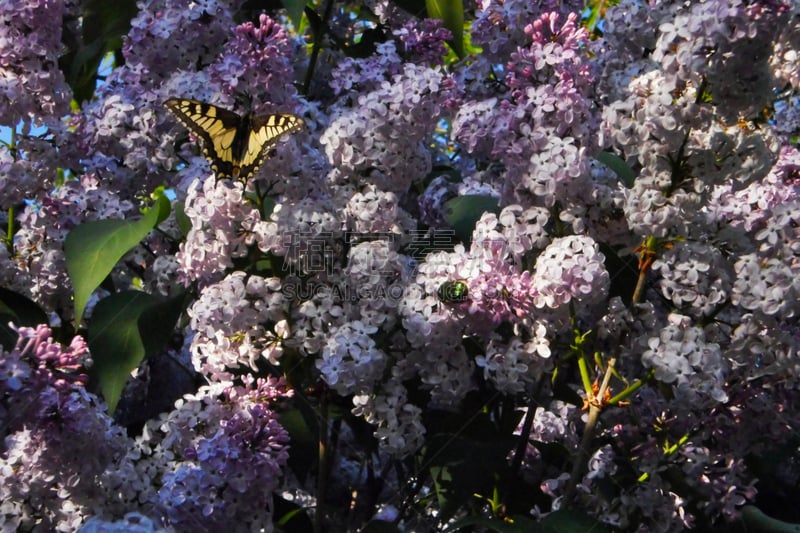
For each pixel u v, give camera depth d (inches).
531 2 114.1
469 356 106.3
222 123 99.7
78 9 147.1
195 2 115.7
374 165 102.5
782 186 109.7
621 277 106.8
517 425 111.0
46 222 118.6
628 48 116.3
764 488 114.9
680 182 91.9
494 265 93.8
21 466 92.7
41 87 113.8
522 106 95.4
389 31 144.6
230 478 88.7
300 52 146.9
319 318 95.9
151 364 130.0
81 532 75.1
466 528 111.9
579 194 95.2
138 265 133.6
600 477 102.7
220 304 94.5
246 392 97.1
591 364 101.6
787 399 100.3
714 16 83.7
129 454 95.9
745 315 91.7
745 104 87.8
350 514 117.9
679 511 101.3
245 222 97.3
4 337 107.4
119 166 125.3
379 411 97.7
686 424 103.2
